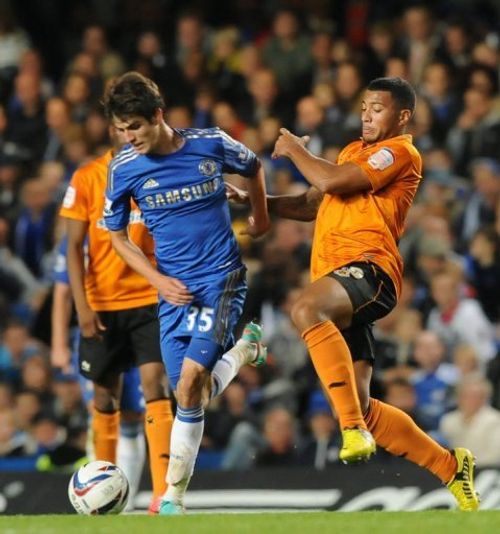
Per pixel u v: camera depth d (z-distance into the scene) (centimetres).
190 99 5416
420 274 4397
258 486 3162
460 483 2409
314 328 2222
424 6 5669
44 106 5469
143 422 3083
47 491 3253
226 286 2334
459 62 5181
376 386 3897
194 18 5669
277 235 4488
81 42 6069
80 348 2836
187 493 3181
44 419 4069
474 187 4716
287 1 5784
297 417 4088
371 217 2303
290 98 5309
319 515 2117
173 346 2375
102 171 2764
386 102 2366
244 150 2381
